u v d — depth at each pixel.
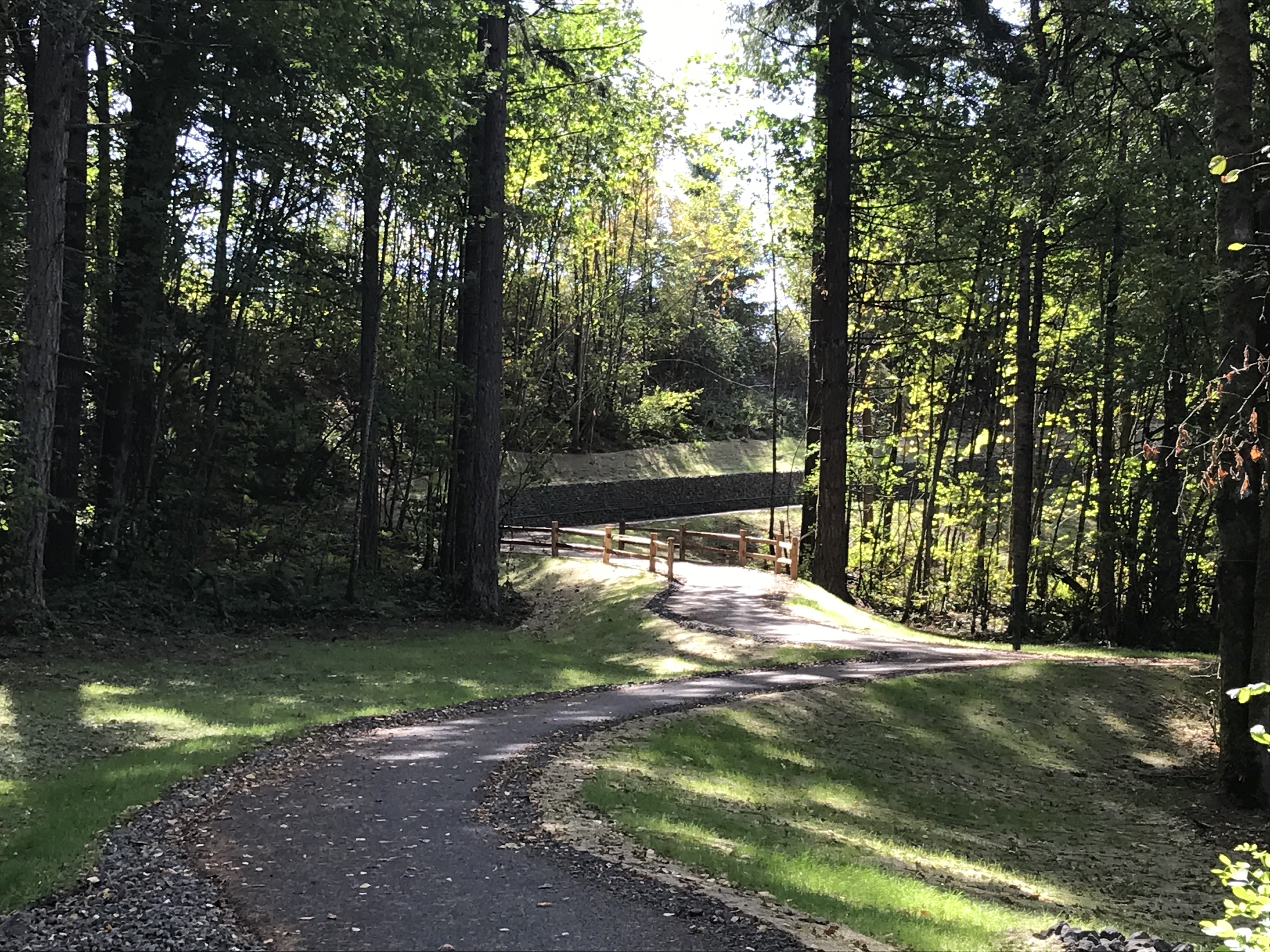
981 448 36.22
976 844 9.59
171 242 17.52
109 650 14.99
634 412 47.94
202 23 16.97
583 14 23.08
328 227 24.75
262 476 24.48
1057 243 21.41
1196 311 17.83
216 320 19.48
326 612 20.33
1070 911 7.38
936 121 22.45
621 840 6.73
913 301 25.97
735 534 40.19
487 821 7.13
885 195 25.20
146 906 5.28
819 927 5.22
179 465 20.06
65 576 17.94
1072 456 28.36
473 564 22.67
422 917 5.16
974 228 22.17
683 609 21.25
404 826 6.98
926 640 20.16
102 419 20.12
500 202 22.14
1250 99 11.24
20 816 7.20
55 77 14.55
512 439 30.94
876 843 8.73
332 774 8.66
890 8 21.25
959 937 5.51
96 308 18.53
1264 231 11.96
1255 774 11.67
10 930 4.93
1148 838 10.61
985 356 27.47
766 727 12.57
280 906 5.32
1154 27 14.21
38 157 14.60
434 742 10.24
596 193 26.80
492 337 22.48
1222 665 12.17
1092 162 14.47
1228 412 11.02
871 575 30.16
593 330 44.12
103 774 8.24
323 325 23.83
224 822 7.06
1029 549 25.50
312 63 17.27
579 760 9.57
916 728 13.66
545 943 4.82
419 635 19.78
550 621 22.88
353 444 25.91
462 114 19.41
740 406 55.66
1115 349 22.39
